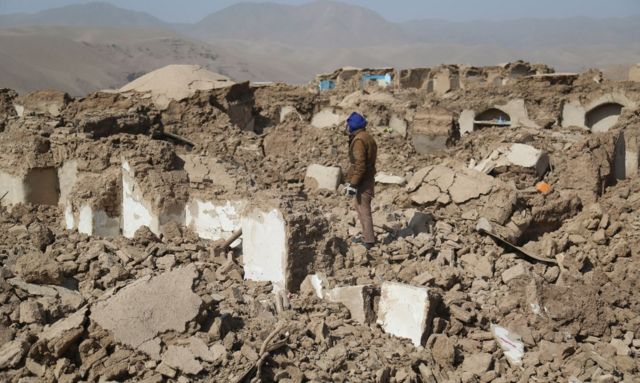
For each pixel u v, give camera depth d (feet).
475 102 88.02
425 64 560.20
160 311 18.58
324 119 73.20
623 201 35.55
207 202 30.83
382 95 95.61
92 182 33.32
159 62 436.35
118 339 17.76
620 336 23.91
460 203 34.99
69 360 17.39
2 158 38.60
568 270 29.53
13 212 35.58
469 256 29.60
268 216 24.63
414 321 22.11
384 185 44.47
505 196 33.71
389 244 28.94
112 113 48.85
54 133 37.86
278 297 22.54
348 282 24.38
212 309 19.81
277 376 18.03
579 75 85.97
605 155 37.96
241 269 25.82
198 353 17.90
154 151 32.55
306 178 44.37
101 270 22.04
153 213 30.78
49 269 20.39
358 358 20.29
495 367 21.91
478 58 577.84
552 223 34.14
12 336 17.92
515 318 23.67
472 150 49.24
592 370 21.74
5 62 295.48
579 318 23.68
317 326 20.70
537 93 85.25
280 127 57.16
